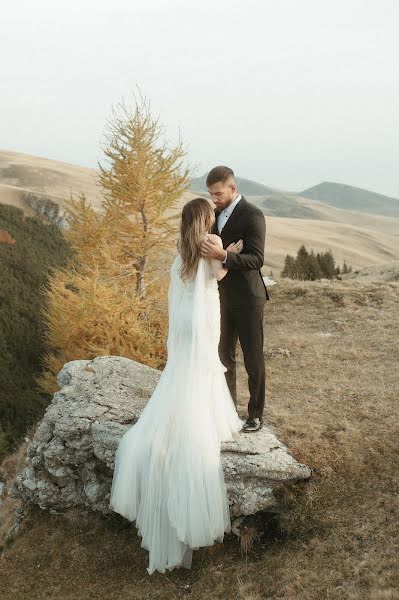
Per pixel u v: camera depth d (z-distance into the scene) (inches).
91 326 647.1
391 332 412.5
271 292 629.9
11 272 1959.9
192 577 180.5
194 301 181.8
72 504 225.0
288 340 424.8
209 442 179.8
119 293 658.2
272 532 189.9
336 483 197.0
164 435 181.5
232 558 183.9
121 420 223.5
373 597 145.3
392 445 211.3
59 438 223.3
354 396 265.3
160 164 649.0
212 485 176.6
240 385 305.4
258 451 199.3
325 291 598.5
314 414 240.7
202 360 182.5
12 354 1443.2
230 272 192.2
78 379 266.8
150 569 177.8
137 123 636.7
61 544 211.6
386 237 6555.1
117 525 211.5
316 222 6579.7
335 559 167.2
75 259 700.0
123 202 674.8
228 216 188.9
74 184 5625.0
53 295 671.1
